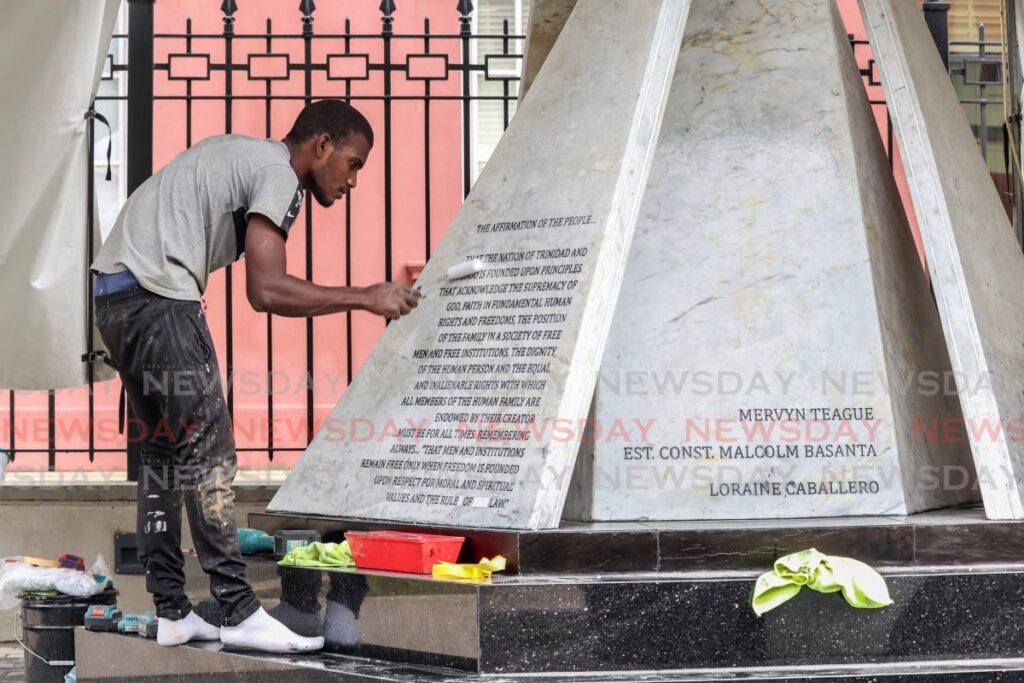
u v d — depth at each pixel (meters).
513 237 4.62
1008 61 6.03
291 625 4.29
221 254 4.16
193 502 4.04
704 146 4.85
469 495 4.23
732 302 4.66
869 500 4.47
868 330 4.62
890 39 4.69
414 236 8.63
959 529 4.13
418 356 4.74
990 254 4.84
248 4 8.56
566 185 4.55
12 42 5.55
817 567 3.82
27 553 5.91
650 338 4.62
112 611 4.64
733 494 4.46
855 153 4.79
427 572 3.96
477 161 8.91
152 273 4.01
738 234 4.73
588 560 3.96
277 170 4.09
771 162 4.80
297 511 4.77
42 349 5.61
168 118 8.46
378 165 8.61
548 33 5.34
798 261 4.69
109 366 5.91
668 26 4.57
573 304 4.28
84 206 5.65
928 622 3.91
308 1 6.30
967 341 4.41
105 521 5.95
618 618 3.79
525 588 3.75
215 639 4.28
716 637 3.83
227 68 6.24
